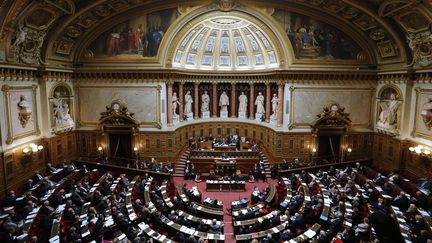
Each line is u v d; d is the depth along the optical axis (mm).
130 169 24938
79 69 27828
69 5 21312
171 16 26875
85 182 21000
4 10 17422
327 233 14641
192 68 32781
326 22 27109
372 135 29203
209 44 32812
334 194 19156
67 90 27594
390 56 26266
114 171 25516
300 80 28438
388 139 27016
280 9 26625
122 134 29250
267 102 32000
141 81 28328
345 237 14016
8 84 20281
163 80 28312
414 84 24203
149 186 21391
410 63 23891
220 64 34094
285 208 18844
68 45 26453
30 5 18906
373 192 19188
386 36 25109
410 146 24562
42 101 24406
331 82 28469
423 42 21750
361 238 14195
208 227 16562
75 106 28688
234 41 32719
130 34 27469
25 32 20609
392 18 22453
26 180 21969
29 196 17344
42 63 23672
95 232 14469
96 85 28391
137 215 16953
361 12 23641
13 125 20828
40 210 16016
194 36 30797
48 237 14117
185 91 33750
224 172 27953
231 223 18734
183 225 16516
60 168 24391
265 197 21078
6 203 17469
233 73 33344
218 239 14828
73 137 28766
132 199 19156
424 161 22969
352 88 28594
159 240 14367
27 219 15078
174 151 29422
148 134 28906
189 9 26312
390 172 24359
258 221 16625
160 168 26516
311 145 28969
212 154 29125
